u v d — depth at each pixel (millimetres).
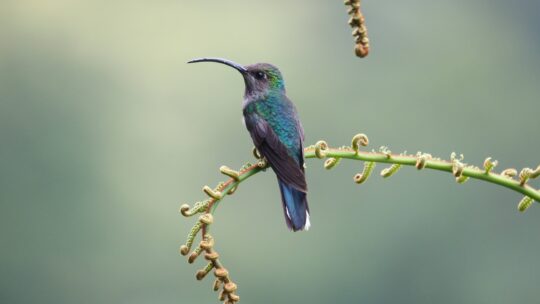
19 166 24656
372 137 25312
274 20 29281
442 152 25703
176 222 23000
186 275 20516
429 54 29500
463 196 22062
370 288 21172
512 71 30625
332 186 21297
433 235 21766
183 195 23406
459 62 29578
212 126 24938
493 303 21359
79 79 26984
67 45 28156
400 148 25391
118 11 29078
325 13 29984
